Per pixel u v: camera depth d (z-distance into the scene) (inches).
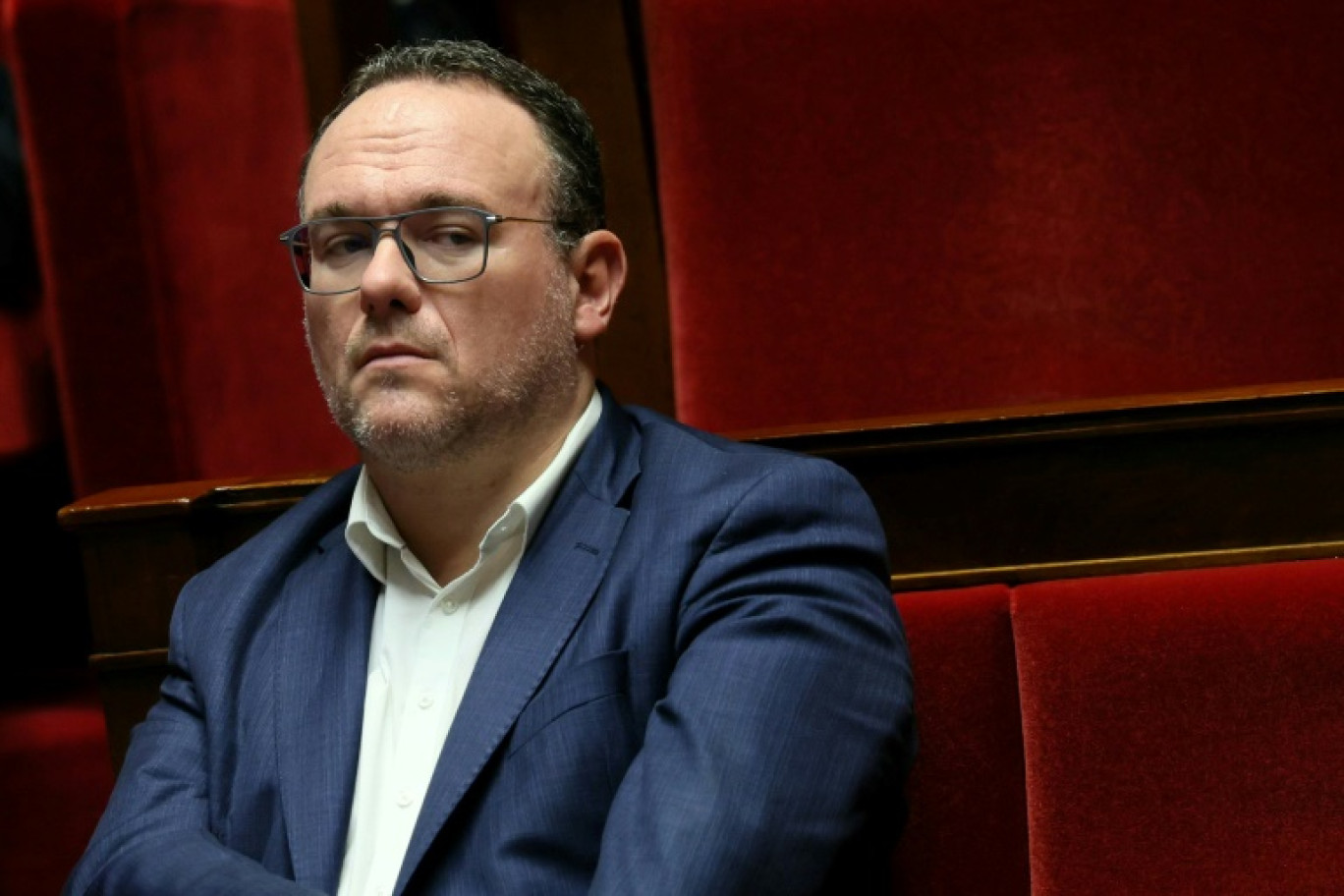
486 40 213.5
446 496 99.0
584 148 104.0
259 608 105.0
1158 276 163.6
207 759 101.2
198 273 196.4
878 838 92.8
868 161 166.7
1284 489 110.0
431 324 94.2
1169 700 103.7
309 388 197.2
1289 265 162.4
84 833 173.6
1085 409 110.1
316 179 98.6
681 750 84.3
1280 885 101.3
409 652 100.3
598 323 104.8
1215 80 162.6
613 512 97.2
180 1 192.9
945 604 108.7
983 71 165.2
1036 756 105.2
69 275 197.9
